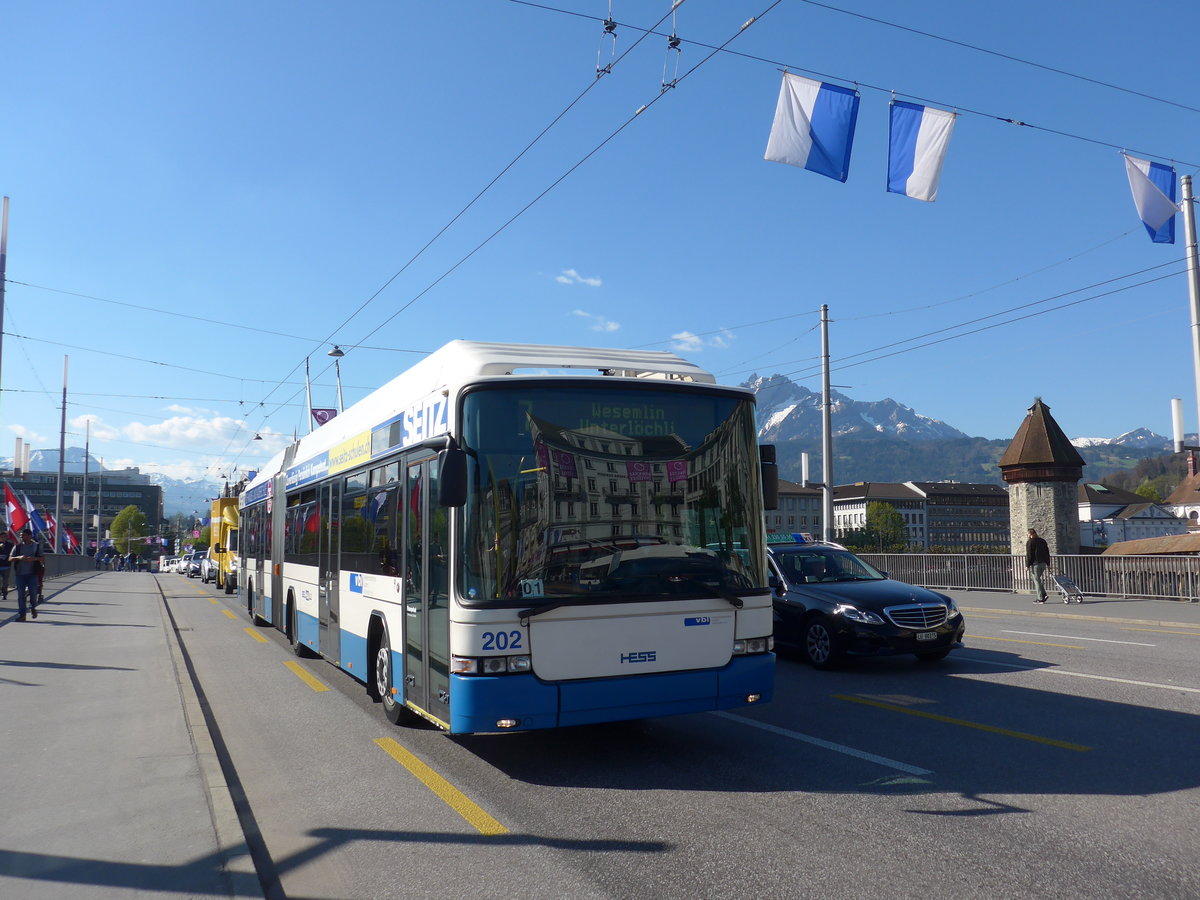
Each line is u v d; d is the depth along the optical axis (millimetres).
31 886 4586
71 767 6859
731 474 7434
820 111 11336
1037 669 11781
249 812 6262
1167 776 6574
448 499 6430
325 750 7992
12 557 18922
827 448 33406
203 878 4680
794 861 5012
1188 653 13219
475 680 6477
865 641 11680
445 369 7645
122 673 11508
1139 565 23422
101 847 5137
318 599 12188
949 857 5023
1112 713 8836
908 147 11828
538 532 6734
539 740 8172
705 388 7469
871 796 6227
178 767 6844
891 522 152000
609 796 6363
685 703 6949
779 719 8883
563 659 6629
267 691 11180
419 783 6824
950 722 8586
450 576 6734
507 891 4684
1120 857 4984
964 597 25797
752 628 7285
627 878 4812
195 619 21625
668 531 7105
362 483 10000
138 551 135000
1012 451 31281
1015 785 6418
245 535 21672
